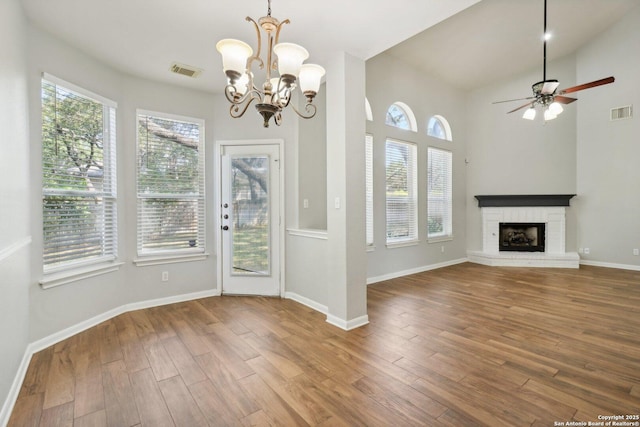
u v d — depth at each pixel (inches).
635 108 195.0
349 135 112.1
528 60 209.0
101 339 102.7
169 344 99.1
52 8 86.1
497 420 63.7
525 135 231.5
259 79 135.9
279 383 77.5
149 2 83.7
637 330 108.5
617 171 203.9
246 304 139.3
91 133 115.9
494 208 236.5
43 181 98.4
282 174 149.6
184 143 144.6
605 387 74.9
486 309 132.2
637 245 199.5
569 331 108.2
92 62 114.5
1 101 67.7
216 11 88.0
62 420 64.3
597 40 205.2
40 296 95.5
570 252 223.6
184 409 67.7
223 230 152.3
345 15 89.7
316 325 115.0
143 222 134.6
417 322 118.0
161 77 131.8
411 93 203.5
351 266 112.9
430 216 219.6
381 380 78.6
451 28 164.4
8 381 68.6
